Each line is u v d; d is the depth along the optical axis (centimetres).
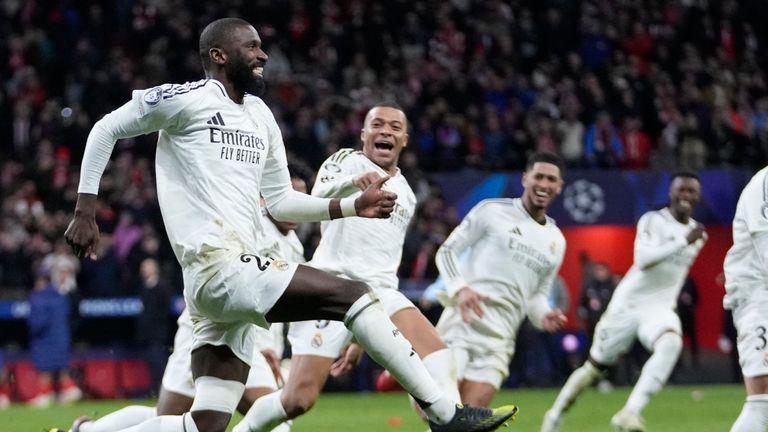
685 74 6316
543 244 2253
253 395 2017
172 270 4788
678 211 2786
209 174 1506
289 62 5959
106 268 4606
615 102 5997
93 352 4644
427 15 6344
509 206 2259
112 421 1867
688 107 5981
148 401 4388
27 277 4656
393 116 2020
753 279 1791
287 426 2052
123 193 4941
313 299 1452
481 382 2220
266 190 1636
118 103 5375
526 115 5791
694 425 3064
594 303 4744
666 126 5847
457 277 2169
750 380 1777
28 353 4603
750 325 1783
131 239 4703
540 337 4991
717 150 5806
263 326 1478
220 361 1554
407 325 1914
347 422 3250
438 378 1870
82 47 5631
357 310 1445
